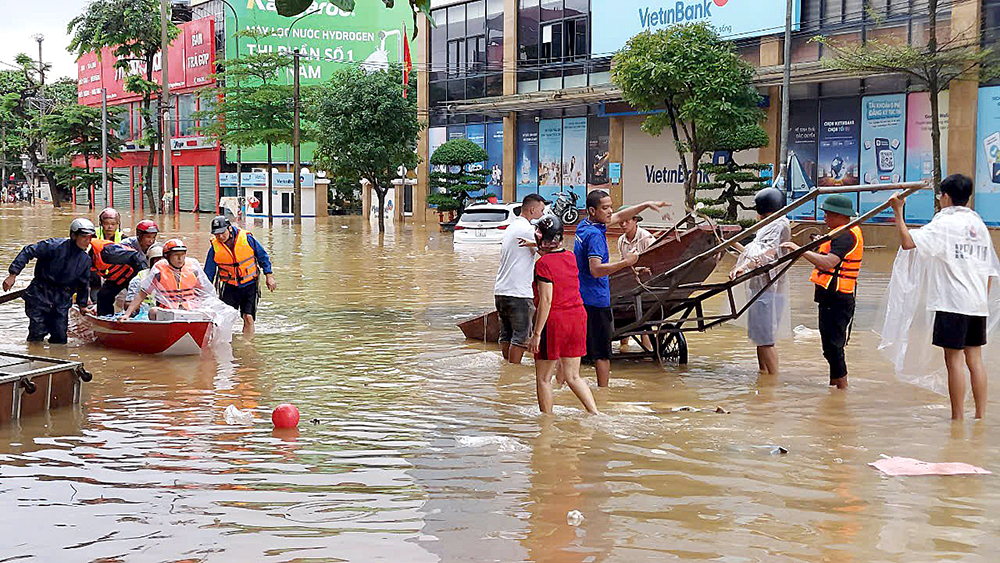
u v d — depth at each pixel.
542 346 7.80
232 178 61.72
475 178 39.97
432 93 44.78
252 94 49.28
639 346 11.56
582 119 37.69
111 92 73.88
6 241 30.38
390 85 40.38
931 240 7.50
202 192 64.62
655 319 10.49
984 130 25.52
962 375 7.58
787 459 6.43
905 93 27.11
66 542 4.77
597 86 33.88
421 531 4.92
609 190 36.62
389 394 8.69
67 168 68.75
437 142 44.88
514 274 10.16
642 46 28.80
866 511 5.27
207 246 29.02
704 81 27.88
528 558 4.54
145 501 5.45
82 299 11.75
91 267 12.00
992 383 9.15
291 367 10.09
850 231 8.88
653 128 30.28
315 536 4.85
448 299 16.44
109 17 62.00
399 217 47.91
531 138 39.94
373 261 24.39
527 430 7.27
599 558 4.53
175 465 6.22
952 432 7.27
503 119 40.84
